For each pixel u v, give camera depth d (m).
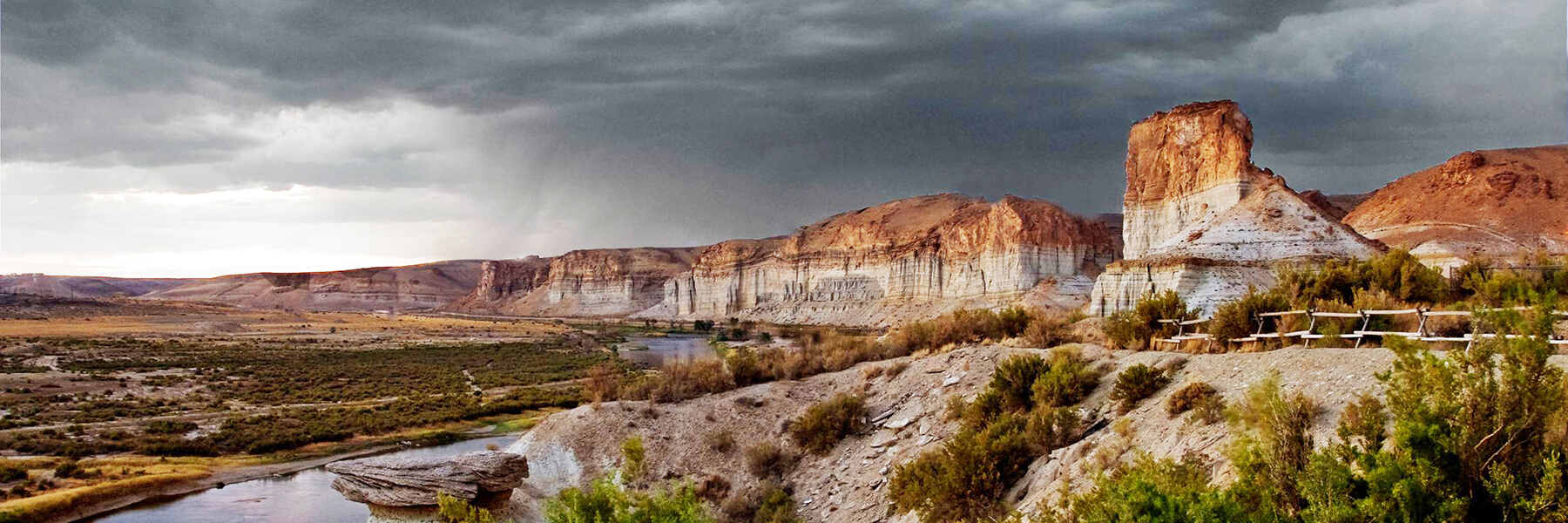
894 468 30.89
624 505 18.50
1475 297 22.20
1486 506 11.66
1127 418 25.45
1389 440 14.52
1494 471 11.34
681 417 39.34
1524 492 11.38
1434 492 11.54
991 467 25.20
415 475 29.89
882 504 29.02
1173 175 115.00
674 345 167.50
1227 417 17.33
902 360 42.47
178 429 61.84
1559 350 18.59
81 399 77.12
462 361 130.88
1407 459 11.77
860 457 33.75
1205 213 107.06
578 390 87.12
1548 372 12.05
